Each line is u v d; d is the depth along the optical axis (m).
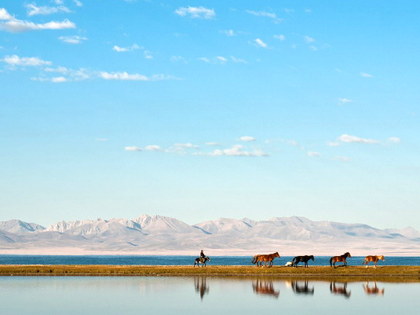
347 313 59.72
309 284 85.69
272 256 109.00
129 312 59.56
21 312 59.16
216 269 105.31
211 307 63.22
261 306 64.06
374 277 98.88
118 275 102.94
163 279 94.38
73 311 59.91
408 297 71.12
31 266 109.31
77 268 106.31
